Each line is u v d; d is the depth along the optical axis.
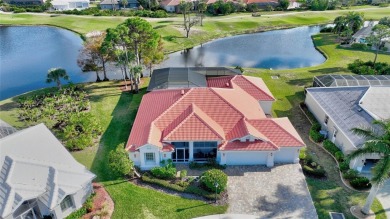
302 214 29.02
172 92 41.75
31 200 26.53
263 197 30.97
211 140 34.19
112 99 51.50
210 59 78.81
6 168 26.78
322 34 101.00
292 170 34.62
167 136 34.25
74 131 39.97
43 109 47.19
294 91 55.38
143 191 31.66
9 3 146.38
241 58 79.81
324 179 33.56
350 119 37.66
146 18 117.00
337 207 29.80
